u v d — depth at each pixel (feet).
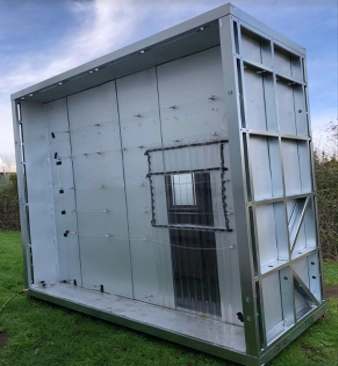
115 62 9.53
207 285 9.10
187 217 9.43
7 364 8.43
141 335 9.37
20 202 12.73
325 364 7.53
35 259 13.08
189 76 9.36
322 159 17.04
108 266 11.87
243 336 7.97
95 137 12.01
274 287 8.23
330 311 10.21
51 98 13.01
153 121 10.26
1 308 11.87
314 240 9.59
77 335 9.68
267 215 8.20
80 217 12.73
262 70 8.10
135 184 10.84
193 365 7.76
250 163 7.11
